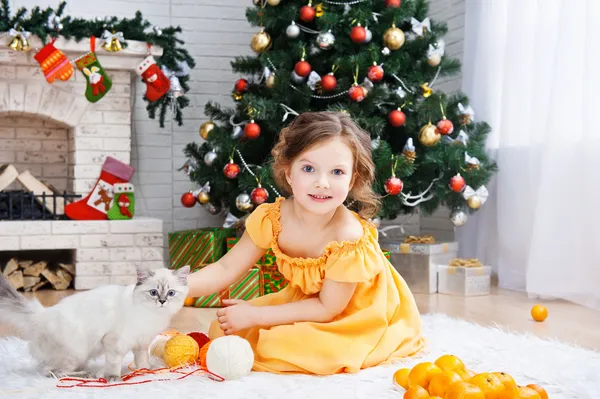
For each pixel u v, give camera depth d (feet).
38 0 13.50
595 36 9.98
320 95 11.28
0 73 12.30
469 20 13.35
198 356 6.22
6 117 13.57
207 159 11.53
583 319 9.11
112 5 14.15
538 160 11.37
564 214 10.46
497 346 6.97
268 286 10.14
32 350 5.82
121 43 12.35
